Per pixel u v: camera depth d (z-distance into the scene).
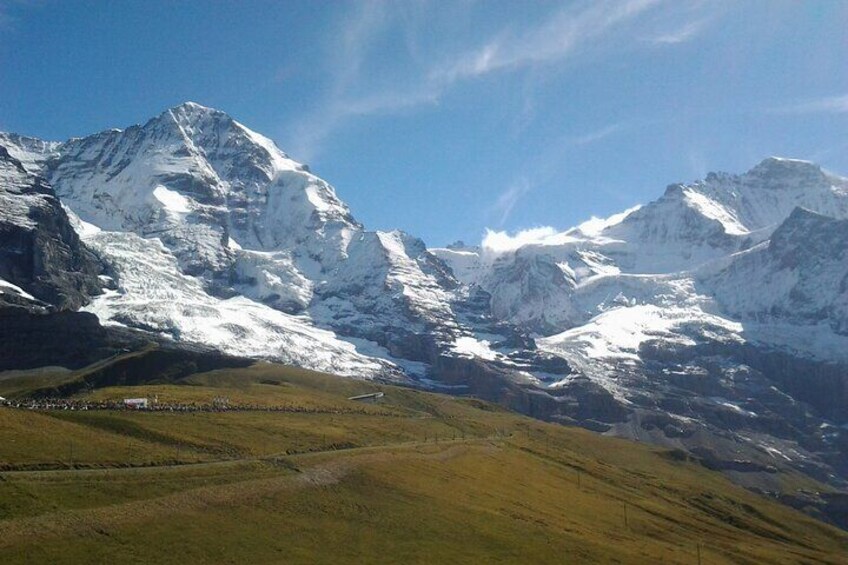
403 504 194.00
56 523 133.00
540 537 197.88
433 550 167.75
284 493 176.62
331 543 157.25
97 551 128.50
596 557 193.38
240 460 193.50
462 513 199.75
